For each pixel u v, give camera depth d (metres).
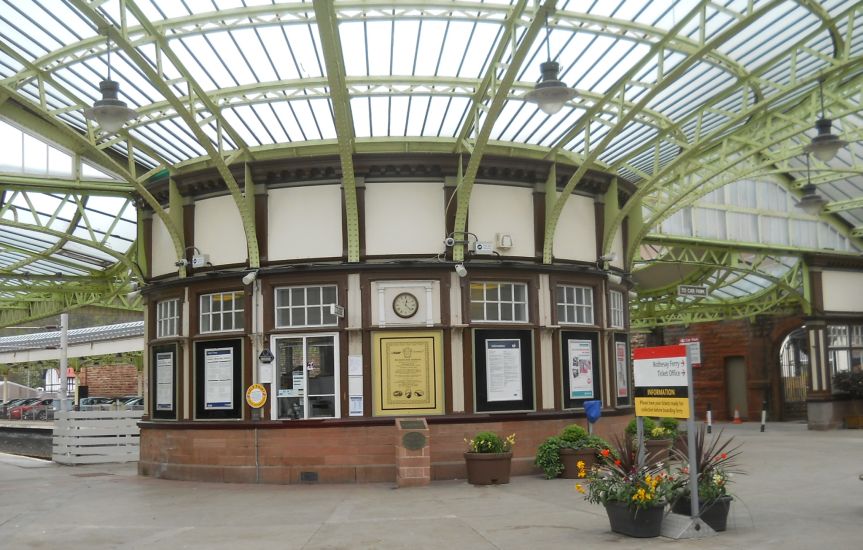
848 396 32.94
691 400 9.67
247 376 16.86
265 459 16.38
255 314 16.97
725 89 17.64
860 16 16.25
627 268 20.97
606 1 13.19
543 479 15.88
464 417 16.36
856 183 30.09
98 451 23.11
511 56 13.35
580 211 18.92
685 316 40.34
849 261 33.12
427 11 12.94
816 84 20.12
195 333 17.70
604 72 15.75
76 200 21.28
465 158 17.20
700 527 9.59
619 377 19.50
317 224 17.16
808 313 32.62
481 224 17.42
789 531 9.82
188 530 11.12
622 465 10.05
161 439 17.95
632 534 9.67
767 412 40.56
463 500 13.23
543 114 17.11
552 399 17.36
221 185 17.86
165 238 18.98
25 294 36.75
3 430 38.00
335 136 17.91
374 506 12.84
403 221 17.08
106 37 12.49
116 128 12.18
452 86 15.55
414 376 16.55
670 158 23.59
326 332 16.69
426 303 16.78
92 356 51.59
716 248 30.06
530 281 17.52
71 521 12.14
